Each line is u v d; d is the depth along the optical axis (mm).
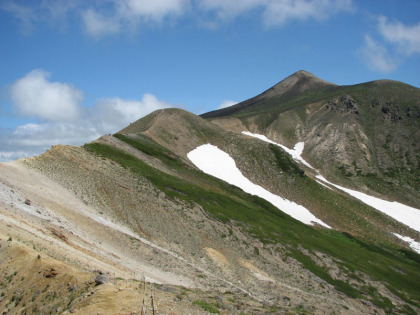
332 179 152250
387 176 158500
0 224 28953
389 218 117062
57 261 26500
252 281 52219
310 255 70688
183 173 94500
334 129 192000
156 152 102312
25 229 30766
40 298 22453
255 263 60094
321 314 44000
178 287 30906
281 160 130625
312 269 65562
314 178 141375
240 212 79625
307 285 59312
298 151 179875
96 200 54188
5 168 47875
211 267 51531
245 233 69750
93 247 35844
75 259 29141
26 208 37219
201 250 55969
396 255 92688
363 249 87250
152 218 58219
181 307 22125
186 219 64562
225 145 134875
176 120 141625
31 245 28000
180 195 73688
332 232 95938
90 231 41312
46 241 30391
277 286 53375
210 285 40031
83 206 48938
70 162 62625
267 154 133125
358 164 166750
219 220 70375
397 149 176250
